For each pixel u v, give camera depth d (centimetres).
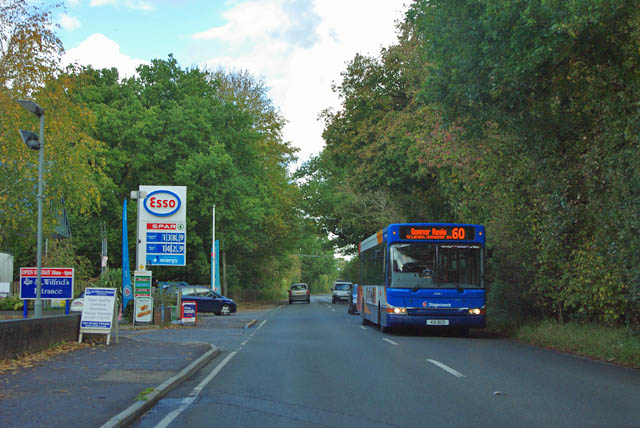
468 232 1814
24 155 2328
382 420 676
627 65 1162
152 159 3966
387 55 2989
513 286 2023
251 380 980
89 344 1488
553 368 1107
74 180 2538
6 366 1065
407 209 3331
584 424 652
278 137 5209
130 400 755
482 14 1212
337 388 895
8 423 623
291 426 650
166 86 4278
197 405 771
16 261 3797
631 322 1493
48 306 2945
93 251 4222
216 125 4281
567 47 1121
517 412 714
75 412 680
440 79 1332
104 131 3869
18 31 2327
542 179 1496
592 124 1345
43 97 2392
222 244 4322
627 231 1186
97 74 4156
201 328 2275
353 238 5606
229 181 4072
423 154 2297
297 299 5956
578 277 1513
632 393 842
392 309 1792
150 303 2352
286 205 5584
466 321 1775
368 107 3081
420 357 1291
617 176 1212
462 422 664
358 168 3009
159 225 2798
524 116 1345
